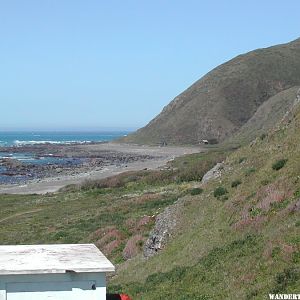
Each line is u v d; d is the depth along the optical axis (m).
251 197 27.20
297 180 25.08
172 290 20.83
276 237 20.34
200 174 64.50
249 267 19.30
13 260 13.74
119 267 29.30
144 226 35.97
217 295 18.58
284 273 17.20
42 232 43.91
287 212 22.47
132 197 55.41
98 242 35.88
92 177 96.12
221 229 25.69
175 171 68.94
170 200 46.66
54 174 110.12
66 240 38.66
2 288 12.73
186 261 24.36
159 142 195.25
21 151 186.75
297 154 28.66
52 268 12.88
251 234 22.97
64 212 53.62
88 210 51.84
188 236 27.59
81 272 12.97
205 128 197.12
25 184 93.06
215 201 30.16
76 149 189.00
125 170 105.00
